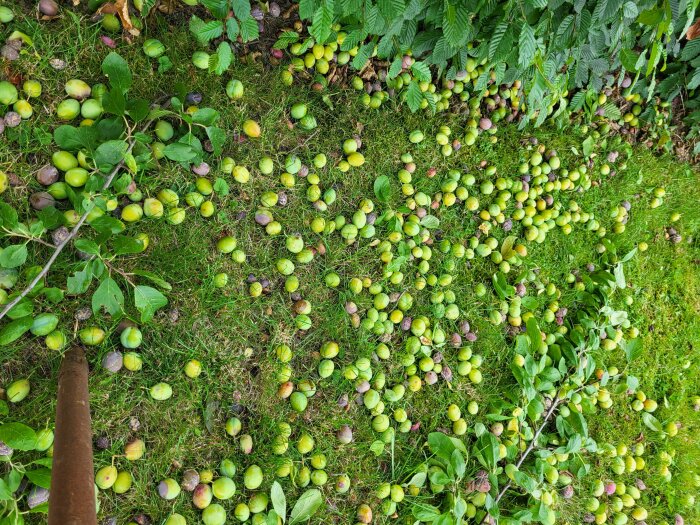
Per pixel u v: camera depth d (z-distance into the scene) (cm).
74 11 223
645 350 341
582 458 304
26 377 212
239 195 254
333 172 273
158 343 233
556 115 300
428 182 294
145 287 213
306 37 265
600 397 317
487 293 302
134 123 226
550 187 320
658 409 341
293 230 264
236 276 251
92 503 123
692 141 363
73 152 216
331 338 267
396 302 280
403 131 287
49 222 202
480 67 295
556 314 320
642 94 343
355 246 276
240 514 233
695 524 332
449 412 281
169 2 239
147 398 230
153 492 227
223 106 249
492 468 273
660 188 352
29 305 199
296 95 266
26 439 191
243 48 254
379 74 280
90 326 220
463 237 300
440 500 275
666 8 204
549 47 245
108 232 202
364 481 263
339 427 260
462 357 287
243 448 241
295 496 250
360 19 226
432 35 255
